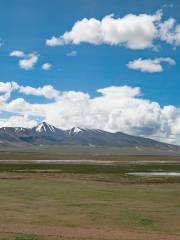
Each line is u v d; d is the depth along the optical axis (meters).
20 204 46.56
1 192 56.31
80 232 32.44
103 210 43.59
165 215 41.31
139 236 31.36
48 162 175.12
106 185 67.81
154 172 110.69
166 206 46.81
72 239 28.55
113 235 31.41
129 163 171.12
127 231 33.66
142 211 43.34
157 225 36.72
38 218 38.84
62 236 29.75
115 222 37.72
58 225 35.84
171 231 34.44
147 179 81.62
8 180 73.94
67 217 39.62
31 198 51.22
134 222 37.84
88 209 44.06
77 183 70.25
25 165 141.88
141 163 172.50
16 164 149.50
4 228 33.22
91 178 82.75
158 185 69.50
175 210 44.19
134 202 49.47
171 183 74.00
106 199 51.50
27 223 36.31
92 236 30.67
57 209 43.81
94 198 52.09
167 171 116.06
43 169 118.19
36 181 72.62
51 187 63.00
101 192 57.78
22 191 57.56
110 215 40.91
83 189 60.97
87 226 35.75
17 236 28.77
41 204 46.88
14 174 92.25
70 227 35.09
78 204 47.22
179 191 60.19
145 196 54.66
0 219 37.78
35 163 162.00
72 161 191.75
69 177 84.38
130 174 99.69
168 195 55.81
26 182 70.38
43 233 31.27
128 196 54.41
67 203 47.81
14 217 38.97
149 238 30.59
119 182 74.56
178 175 97.31
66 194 55.25
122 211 43.16
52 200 49.91
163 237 31.25
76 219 38.75
